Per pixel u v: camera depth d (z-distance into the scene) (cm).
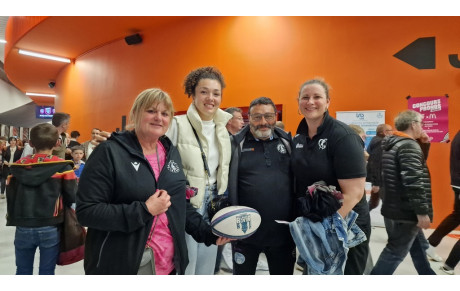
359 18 456
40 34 721
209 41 577
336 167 143
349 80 461
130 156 120
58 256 196
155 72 658
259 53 525
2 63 1273
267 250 175
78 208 110
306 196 149
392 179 204
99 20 633
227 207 156
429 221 187
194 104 179
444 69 415
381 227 398
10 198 187
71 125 957
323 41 478
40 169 183
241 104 539
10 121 1566
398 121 228
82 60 890
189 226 150
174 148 140
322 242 143
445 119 412
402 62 434
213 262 183
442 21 415
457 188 260
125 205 111
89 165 114
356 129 339
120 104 740
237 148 176
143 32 683
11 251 312
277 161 168
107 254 115
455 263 244
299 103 155
